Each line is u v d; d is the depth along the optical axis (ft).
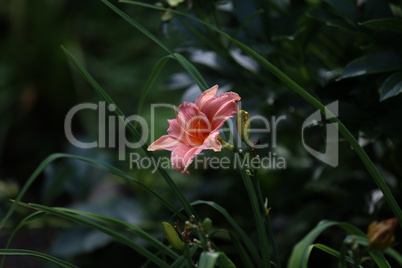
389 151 8.48
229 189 9.89
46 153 15.16
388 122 7.88
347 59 8.26
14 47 16.03
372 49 8.04
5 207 9.01
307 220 8.80
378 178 7.35
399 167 8.51
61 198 12.99
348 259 7.49
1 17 17.13
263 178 9.39
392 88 7.68
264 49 8.32
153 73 7.77
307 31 8.20
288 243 8.80
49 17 15.83
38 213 7.59
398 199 8.37
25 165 14.92
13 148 15.38
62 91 15.83
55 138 15.53
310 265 8.96
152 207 10.05
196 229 7.29
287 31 8.36
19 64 15.92
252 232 9.20
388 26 7.80
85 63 16.29
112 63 16.62
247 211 9.66
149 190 7.67
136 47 16.80
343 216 8.63
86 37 17.31
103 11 16.99
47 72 15.80
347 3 7.98
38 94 15.83
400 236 8.27
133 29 17.20
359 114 8.05
